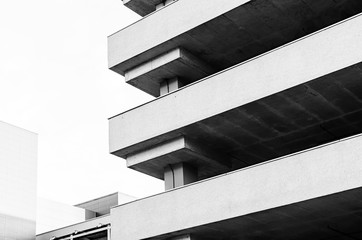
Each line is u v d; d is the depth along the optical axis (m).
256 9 19.72
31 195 33.41
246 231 19.58
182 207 19.45
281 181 17.20
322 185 16.31
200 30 20.91
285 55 18.14
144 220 20.34
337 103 18.61
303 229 19.36
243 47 21.83
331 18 20.12
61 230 31.70
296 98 18.38
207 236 20.02
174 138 21.16
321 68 17.22
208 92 19.92
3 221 31.28
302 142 21.41
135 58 22.80
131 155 22.42
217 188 18.69
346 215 17.86
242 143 21.52
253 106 18.89
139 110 21.92
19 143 33.81
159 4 24.25
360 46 16.58
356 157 15.85
